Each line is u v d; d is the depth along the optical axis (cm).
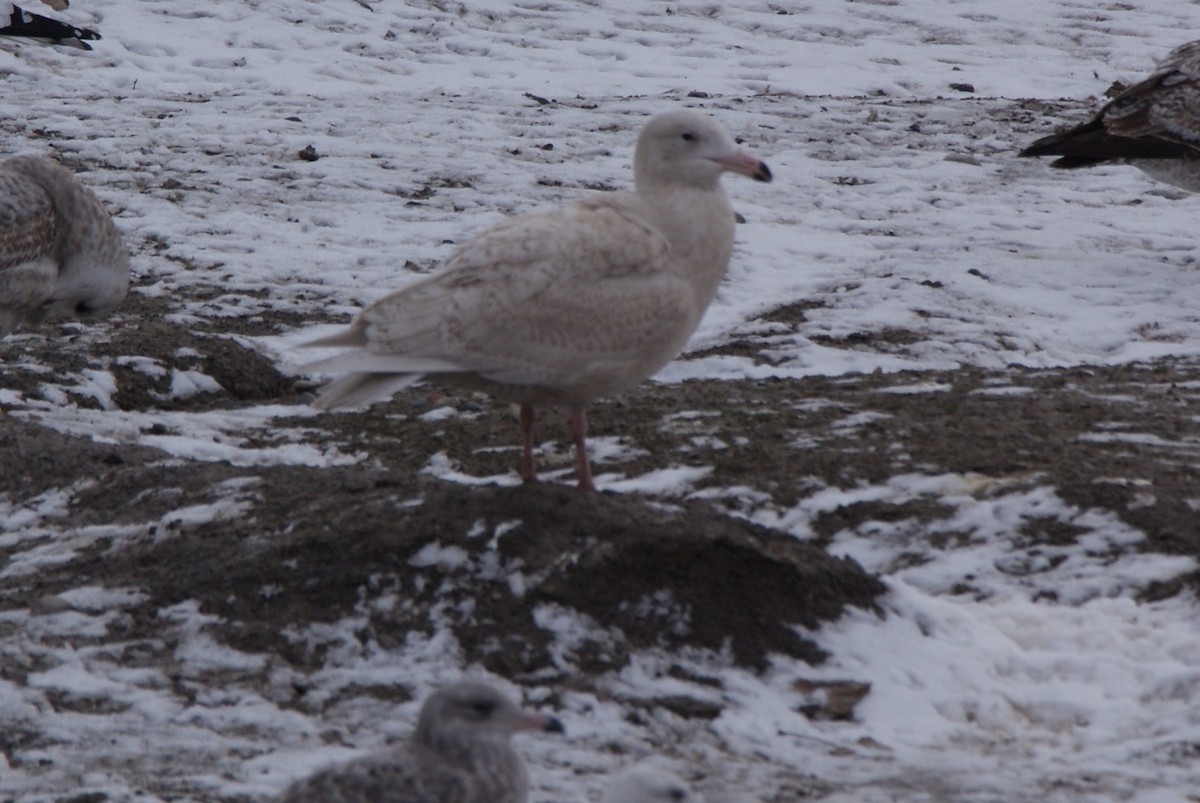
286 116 2739
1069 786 812
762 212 2245
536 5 3703
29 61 3027
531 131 2680
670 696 894
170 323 1736
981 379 1559
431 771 649
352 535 997
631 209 1016
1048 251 2088
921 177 2466
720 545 964
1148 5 4047
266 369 1616
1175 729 880
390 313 964
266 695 895
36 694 887
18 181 1437
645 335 992
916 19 3812
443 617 941
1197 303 1852
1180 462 1252
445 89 3083
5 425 1305
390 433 1397
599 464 1290
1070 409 1420
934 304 1827
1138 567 1074
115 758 822
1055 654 971
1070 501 1155
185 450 1343
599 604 942
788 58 3447
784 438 1328
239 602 973
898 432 1335
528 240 971
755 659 928
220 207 2208
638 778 683
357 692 898
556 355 970
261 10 3441
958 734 888
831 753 852
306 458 1340
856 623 962
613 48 3456
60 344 1619
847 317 1791
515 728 669
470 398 1490
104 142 2516
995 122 2834
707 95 3047
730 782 805
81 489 1157
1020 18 3872
